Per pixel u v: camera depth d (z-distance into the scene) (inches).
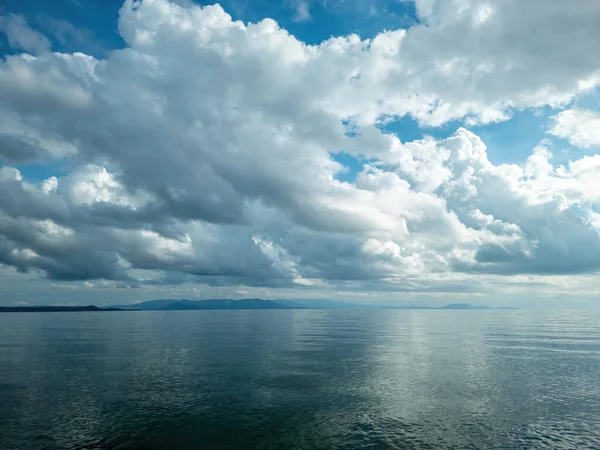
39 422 1246.3
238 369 2046.0
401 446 1074.7
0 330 4832.7
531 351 2706.7
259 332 4456.2
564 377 1854.1
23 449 1055.0
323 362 2256.4
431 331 4515.3
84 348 2913.4
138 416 1296.8
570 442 1106.7
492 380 1793.8
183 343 3262.8
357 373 1943.9
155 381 1774.1
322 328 5152.6
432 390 1619.1
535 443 1099.9
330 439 1120.2
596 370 2025.1
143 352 2687.0
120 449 1058.7
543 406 1412.4
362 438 1127.6
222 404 1423.5
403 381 1774.1
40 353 2645.2
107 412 1336.1
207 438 1125.1
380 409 1374.3
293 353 2625.5
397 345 3078.2
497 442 1105.4
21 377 1857.8
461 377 1856.5
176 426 1210.6
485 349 2815.0
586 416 1311.5
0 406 1403.8
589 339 3516.2
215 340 3513.8
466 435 1152.2
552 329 4726.9
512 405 1423.5
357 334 4136.3
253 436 1138.7
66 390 1616.6
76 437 1131.9
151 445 1082.1
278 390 1616.6
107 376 1875.0
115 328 5231.3
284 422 1246.3
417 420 1270.9
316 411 1350.9
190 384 1717.5
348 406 1405.0
